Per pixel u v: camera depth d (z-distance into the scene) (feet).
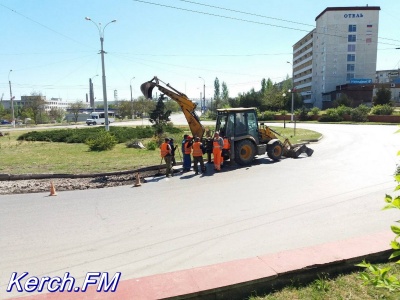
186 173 41.60
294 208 24.70
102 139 67.15
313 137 80.12
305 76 343.87
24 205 28.43
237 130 45.34
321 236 19.06
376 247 15.48
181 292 12.28
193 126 47.03
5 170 45.16
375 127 113.19
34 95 246.68
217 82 343.67
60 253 18.04
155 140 73.61
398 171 35.47
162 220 23.07
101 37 95.35
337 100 203.00
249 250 17.53
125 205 27.37
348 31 272.51
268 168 42.32
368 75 276.21
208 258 16.76
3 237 20.74
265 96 229.04
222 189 31.86
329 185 31.76
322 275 14.01
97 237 20.25
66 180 39.68
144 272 15.52
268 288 13.23
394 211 23.17
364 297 12.32
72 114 302.04
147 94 44.24
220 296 12.69
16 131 135.64
